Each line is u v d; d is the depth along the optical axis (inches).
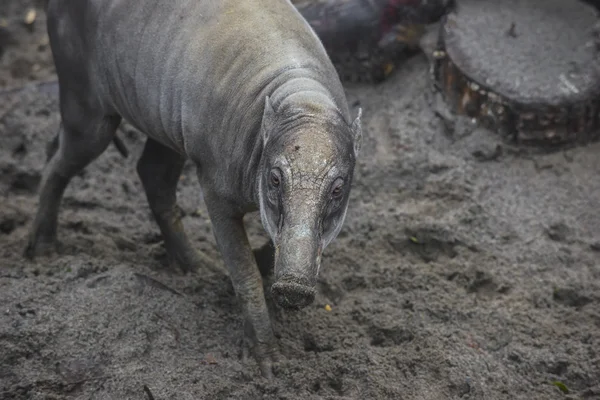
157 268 301.6
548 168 346.3
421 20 388.2
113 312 257.6
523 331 272.7
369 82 396.8
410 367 252.4
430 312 278.5
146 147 290.5
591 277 297.1
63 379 235.6
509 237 317.4
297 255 192.7
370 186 346.9
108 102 272.5
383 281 296.4
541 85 345.4
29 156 369.4
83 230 322.0
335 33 383.2
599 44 361.1
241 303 247.9
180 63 242.5
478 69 354.3
